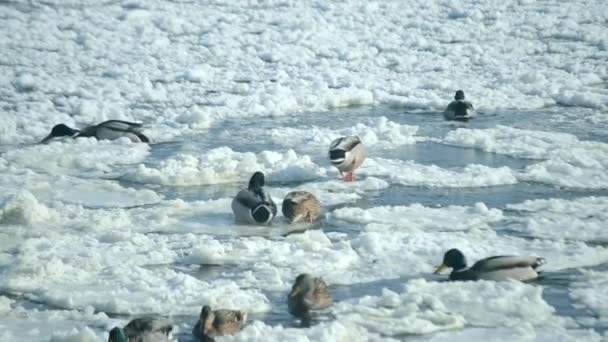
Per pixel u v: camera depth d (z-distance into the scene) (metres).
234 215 20.23
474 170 23.55
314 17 42.38
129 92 32.34
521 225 19.55
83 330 14.03
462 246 17.95
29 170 23.84
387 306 15.37
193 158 24.14
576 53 37.59
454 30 41.09
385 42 39.31
